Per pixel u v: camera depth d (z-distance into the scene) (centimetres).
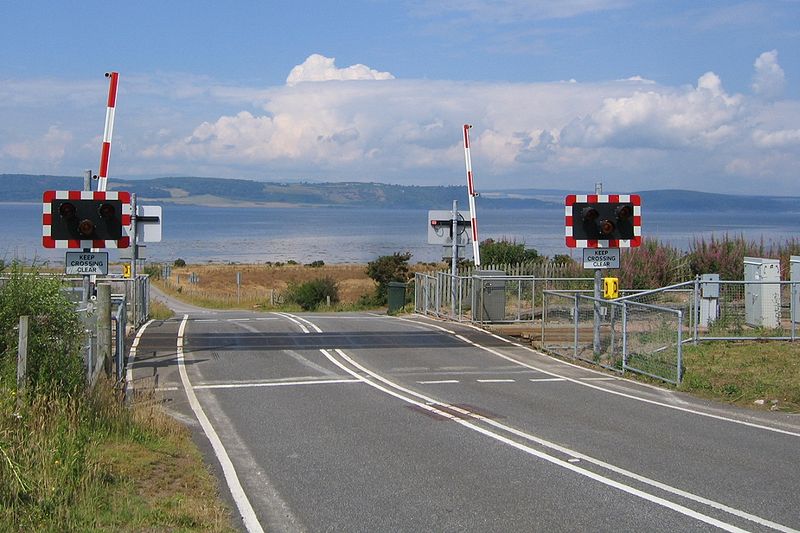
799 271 2128
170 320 2642
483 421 1150
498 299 2455
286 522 714
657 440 1034
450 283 2784
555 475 861
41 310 1129
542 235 14838
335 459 934
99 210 1504
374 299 4538
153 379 1496
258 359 1747
